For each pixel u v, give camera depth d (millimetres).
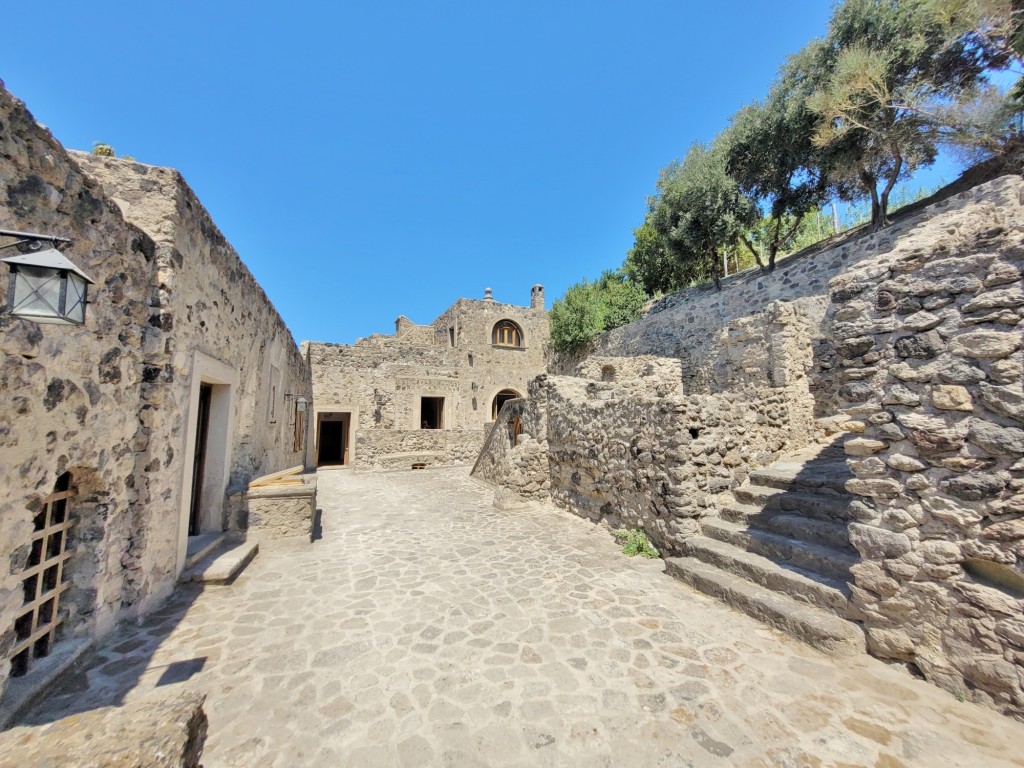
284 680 3129
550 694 2951
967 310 2936
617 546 6387
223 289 5918
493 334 28156
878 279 3393
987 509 2789
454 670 3252
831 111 9266
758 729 2584
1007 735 2488
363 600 4582
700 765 2338
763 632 3721
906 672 3078
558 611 4234
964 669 2814
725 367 8789
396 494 11875
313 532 7508
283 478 7422
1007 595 2682
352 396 20609
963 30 7996
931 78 9008
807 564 4172
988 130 8039
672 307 16578
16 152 2539
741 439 6266
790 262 13617
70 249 3070
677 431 5648
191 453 5035
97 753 1649
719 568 4770
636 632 3773
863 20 9906
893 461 3236
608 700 2879
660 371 12336
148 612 4148
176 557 4750
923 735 2504
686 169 14555
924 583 3037
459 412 23734
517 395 29312
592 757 2408
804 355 7699
